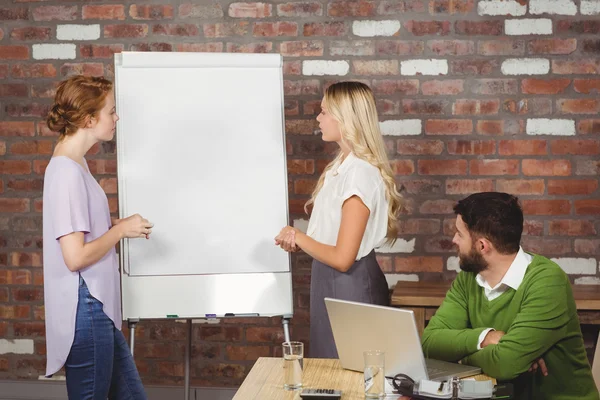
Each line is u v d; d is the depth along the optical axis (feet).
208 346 12.33
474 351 7.17
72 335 7.86
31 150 12.37
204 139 9.97
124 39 12.14
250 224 9.96
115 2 12.12
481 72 11.66
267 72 10.07
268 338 12.23
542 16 11.51
